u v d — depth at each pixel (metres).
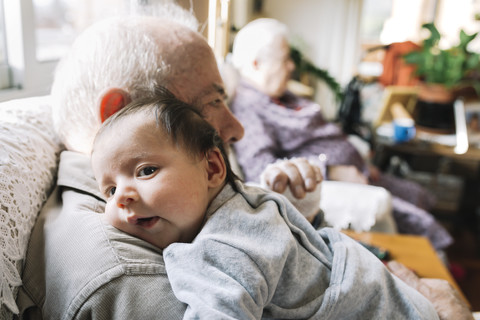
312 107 2.02
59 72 0.83
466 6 3.78
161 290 0.59
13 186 0.64
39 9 1.64
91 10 1.91
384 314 0.66
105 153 0.61
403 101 2.86
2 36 1.28
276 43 1.85
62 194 0.76
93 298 0.57
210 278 0.55
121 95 0.73
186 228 0.62
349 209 1.58
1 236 0.58
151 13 0.99
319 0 3.22
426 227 1.92
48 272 0.62
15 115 0.82
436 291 0.89
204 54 0.82
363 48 4.07
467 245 2.67
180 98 0.80
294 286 0.63
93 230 0.63
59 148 0.88
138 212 0.59
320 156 1.89
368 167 2.17
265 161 1.75
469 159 2.59
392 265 0.99
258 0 3.25
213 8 1.12
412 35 4.03
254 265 0.57
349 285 0.63
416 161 2.69
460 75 2.64
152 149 0.60
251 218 0.62
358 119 2.69
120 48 0.77
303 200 0.89
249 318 0.53
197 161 0.62
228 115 0.87
